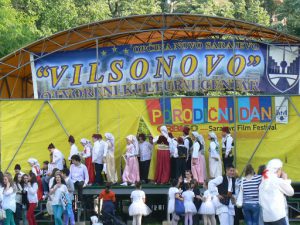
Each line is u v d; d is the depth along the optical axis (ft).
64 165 94.73
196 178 94.07
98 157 95.09
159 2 188.14
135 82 103.71
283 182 57.16
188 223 85.20
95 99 100.63
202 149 95.04
